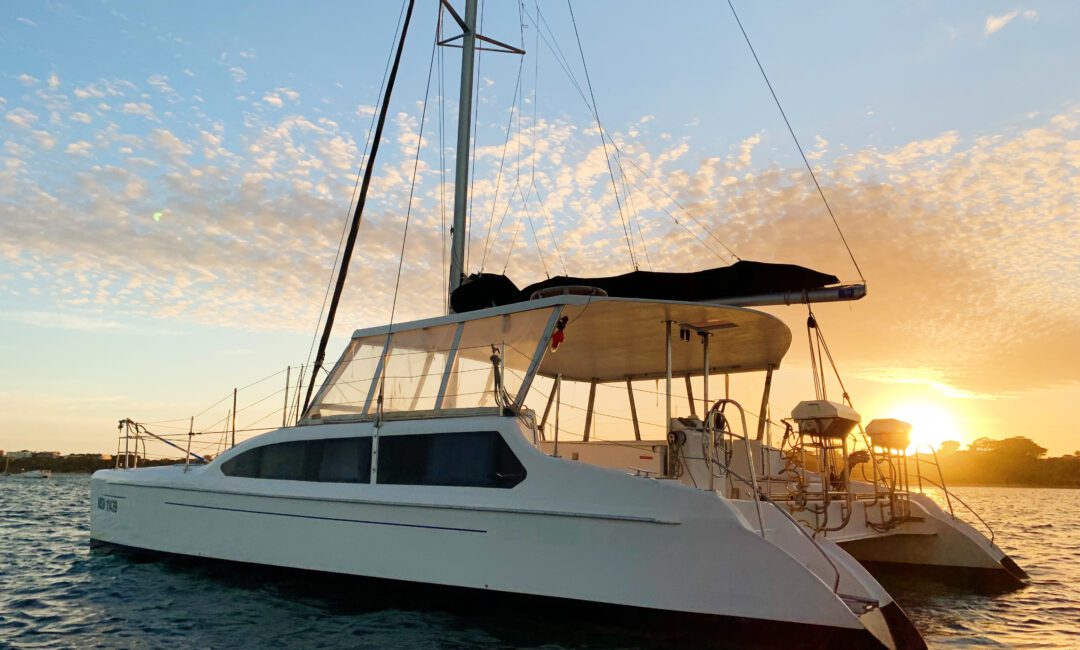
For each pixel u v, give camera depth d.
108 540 10.44
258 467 8.81
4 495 34.56
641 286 8.34
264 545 8.38
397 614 7.25
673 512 6.18
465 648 6.21
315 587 7.87
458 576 6.98
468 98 11.20
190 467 9.77
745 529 5.93
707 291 8.19
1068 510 35.44
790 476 9.24
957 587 9.09
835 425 7.19
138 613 7.57
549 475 6.80
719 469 7.72
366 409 8.52
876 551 9.71
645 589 6.17
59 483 57.03
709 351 9.24
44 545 13.91
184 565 9.21
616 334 8.54
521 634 6.59
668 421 8.12
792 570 5.70
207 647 6.41
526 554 6.70
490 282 8.81
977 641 6.79
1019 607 8.16
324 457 8.30
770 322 7.94
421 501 7.31
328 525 7.91
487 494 7.05
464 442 7.41
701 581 5.98
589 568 6.41
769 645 5.68
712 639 5.88
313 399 9.03
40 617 7.53
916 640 5.97
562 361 9.97
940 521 9.30
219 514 8.92
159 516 9.64
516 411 7.26
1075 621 7.55
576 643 6.30
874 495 8.81
